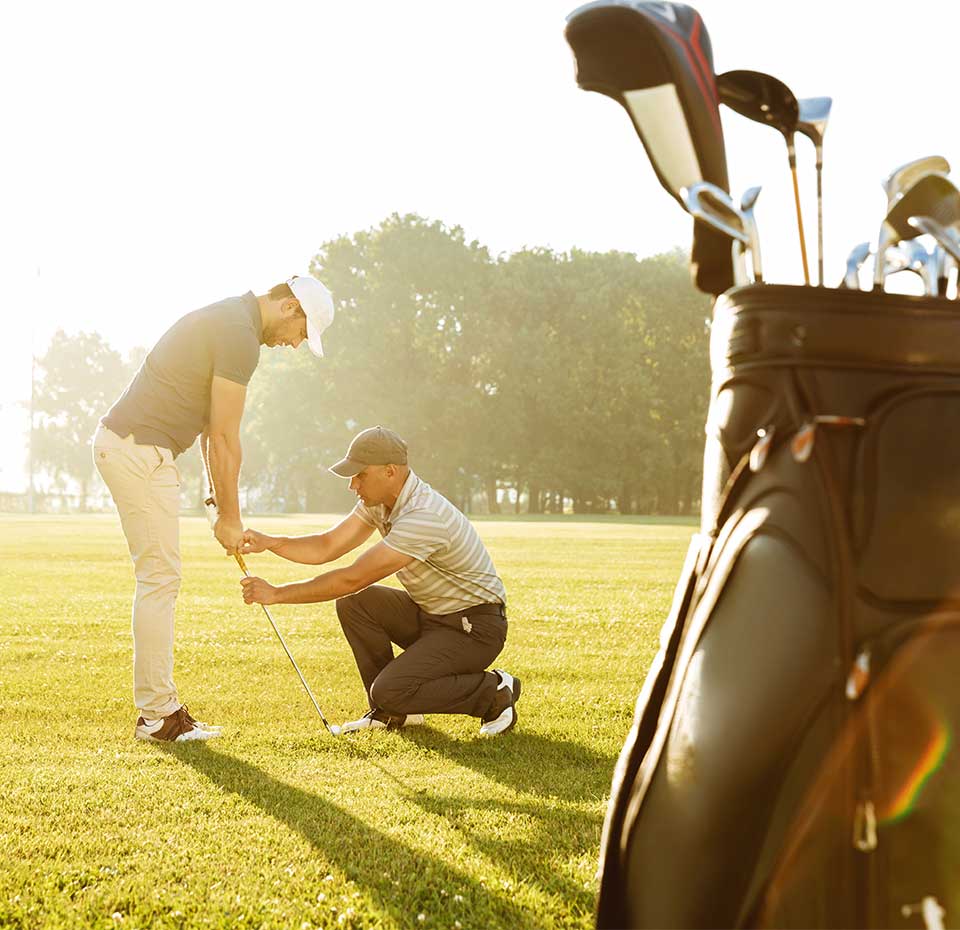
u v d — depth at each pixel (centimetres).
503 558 1680
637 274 6631
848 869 112
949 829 111
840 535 114
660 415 6512
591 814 310
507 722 435
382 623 465
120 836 286
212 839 283
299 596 414
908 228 137
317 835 287
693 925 117
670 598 1014
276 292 434
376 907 233
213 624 800
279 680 566
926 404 117
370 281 6550
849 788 112
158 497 415
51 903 234
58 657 631
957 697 112
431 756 391
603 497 6562
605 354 6384
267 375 6675
